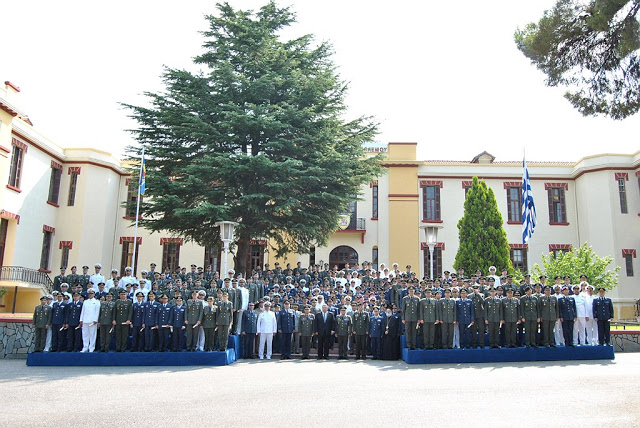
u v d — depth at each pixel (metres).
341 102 22.64
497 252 22.69
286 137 21.83
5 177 22.95
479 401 9.02
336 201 21.33
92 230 28.28
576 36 10.77
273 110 21.66
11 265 23.88
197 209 18.91
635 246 27.53
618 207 27.97
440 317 14.64
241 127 20.64
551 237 29.92
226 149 21.52
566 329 14.88
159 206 20.75
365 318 15.70
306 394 9.71
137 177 22.00
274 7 23.05
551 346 14.62
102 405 8.91
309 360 15.43
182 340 14.92
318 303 16.75
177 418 7.98
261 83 20.70
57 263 27.55
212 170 19.95
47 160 27.16
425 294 14.91
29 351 15.99
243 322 16.20
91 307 14.91
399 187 30.50
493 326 14.70
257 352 16.72
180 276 19.41
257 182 20.94
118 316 14.86
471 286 16.06
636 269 27.28
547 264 23.02
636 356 15.01
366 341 15.81
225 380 11.41
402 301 15.24
